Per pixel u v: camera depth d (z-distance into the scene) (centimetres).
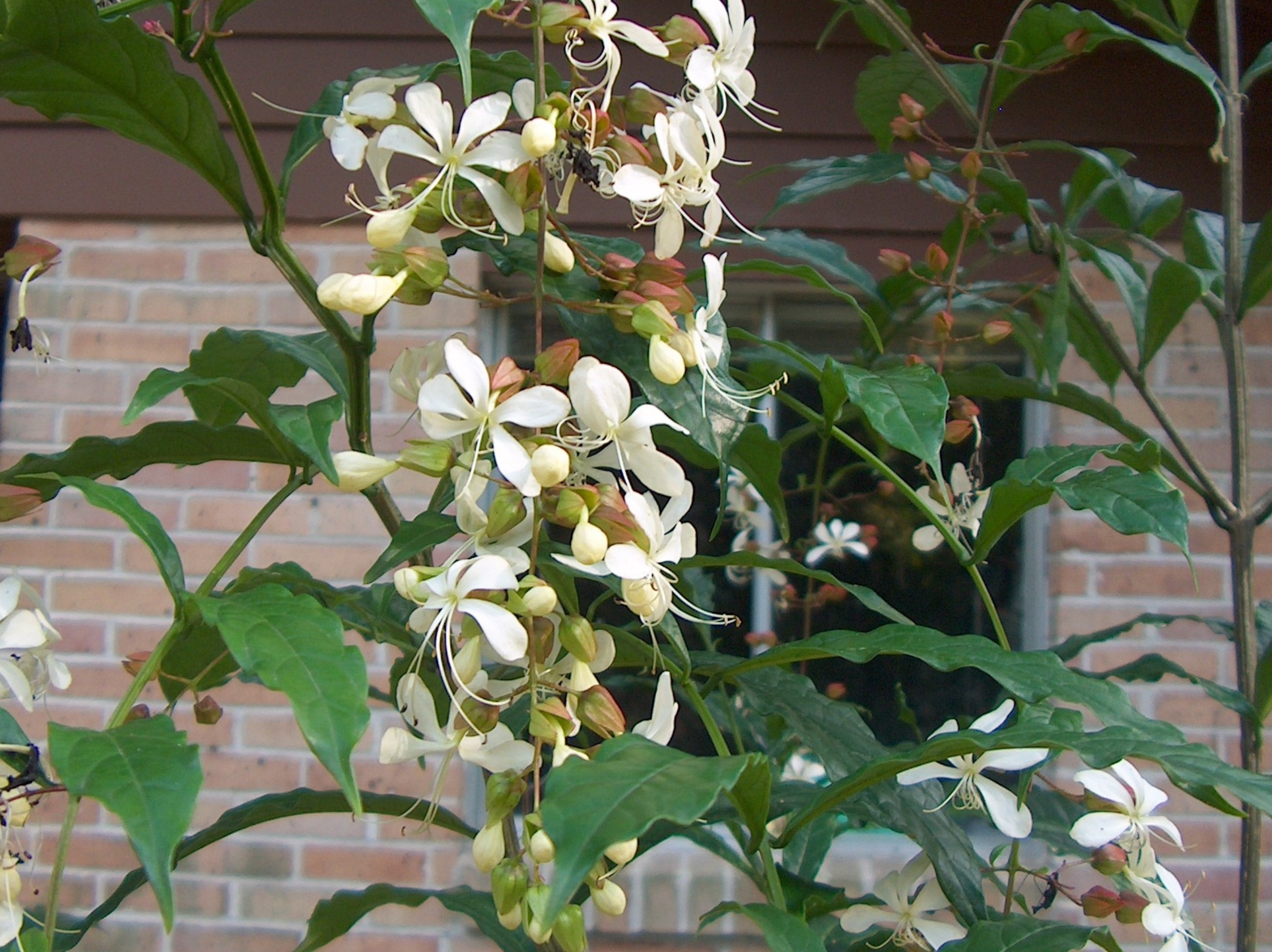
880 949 99
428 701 61
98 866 201
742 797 63
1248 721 102
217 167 70
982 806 91
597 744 118
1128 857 88
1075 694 66
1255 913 99
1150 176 190
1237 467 104
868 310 147
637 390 96
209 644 89
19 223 206
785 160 190
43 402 205
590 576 69
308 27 192
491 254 70
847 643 74
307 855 202
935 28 186
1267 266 101
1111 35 99
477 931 199
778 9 191
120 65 64
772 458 86
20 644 71
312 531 204
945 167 113
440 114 59
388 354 202
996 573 205
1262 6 184
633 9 183
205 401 87
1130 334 200
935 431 68
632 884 195
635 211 68
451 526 70
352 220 196
